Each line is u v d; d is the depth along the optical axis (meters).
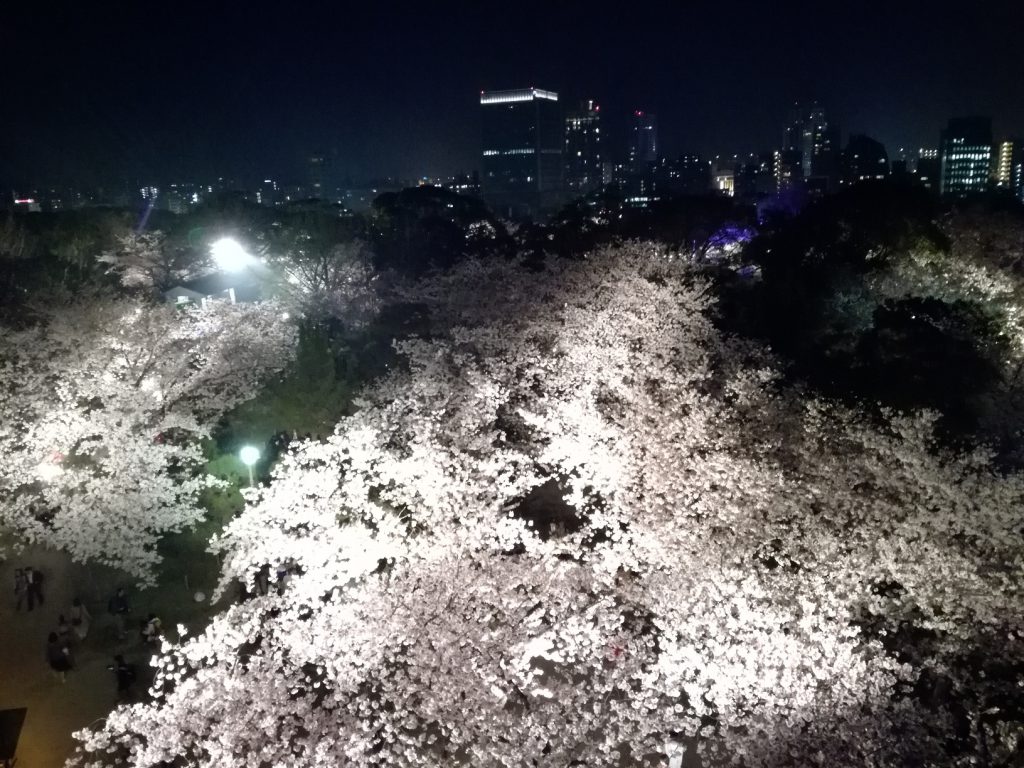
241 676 11.75
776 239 36.78
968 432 20.45
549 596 13.37
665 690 11.93
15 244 34.81
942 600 12.53
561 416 19.34
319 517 15.32
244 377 25.38
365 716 11.27
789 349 28.39
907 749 10.81
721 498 14.55
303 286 36.41
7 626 16.81
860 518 13.74
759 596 12.70
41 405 20.36
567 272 31.55
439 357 22.08
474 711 11.02
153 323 23.44
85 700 14.69
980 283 30.58
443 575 13.25
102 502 17.80
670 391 18.59
